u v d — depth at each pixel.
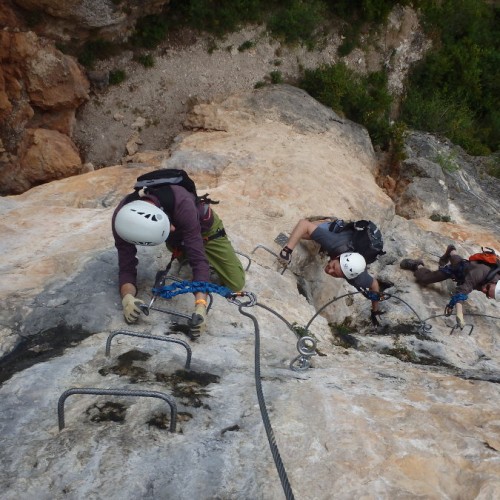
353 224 6.13
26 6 9.84
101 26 10.41
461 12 14.95
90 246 5.39
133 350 4.06
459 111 14.08
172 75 11.18
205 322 4.32
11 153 10.17
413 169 11.08
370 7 12.91
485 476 3.04
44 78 10.10
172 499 2.84
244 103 10.64
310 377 4.06
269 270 6.00
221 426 3.36
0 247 5.46
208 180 8.13
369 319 6.63
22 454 3.06
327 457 3.13
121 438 3.18
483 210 10.85
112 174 8.08
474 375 5.21
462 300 6.55
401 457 3.16
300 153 8.92
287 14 12.02
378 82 13.22
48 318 4.36
